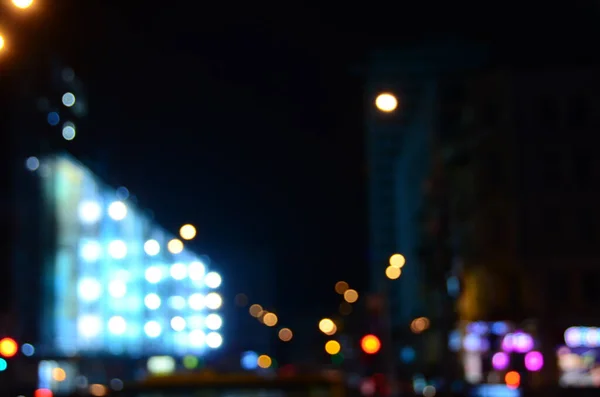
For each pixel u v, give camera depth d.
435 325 69.19
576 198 58.88
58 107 75.56
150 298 69.94
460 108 74.69
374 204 134.88
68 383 68.81
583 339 57.34
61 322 75.25
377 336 28.55
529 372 57.38
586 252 58.31
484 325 60.72
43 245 73.19
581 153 59.34
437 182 42.50
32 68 69.31
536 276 58.44
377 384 29.30
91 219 82.88
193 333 75.94
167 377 10.41
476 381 60.47
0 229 67.31
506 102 60.50
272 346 145.25
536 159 59.47
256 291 161.12
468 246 62.44
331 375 10.79
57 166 76.00
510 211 59.25
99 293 81.12
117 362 79.94
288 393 10.35
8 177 68.00
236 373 11.12
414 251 88.94
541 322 57.69
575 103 59.97
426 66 108.69
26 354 55.84
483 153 61.81
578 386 49.94
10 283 66.25
